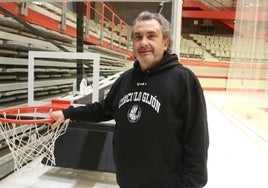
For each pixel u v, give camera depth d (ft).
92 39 23.54
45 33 15.23
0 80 12.40
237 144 14.99
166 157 4.59
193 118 4.55
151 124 4.49
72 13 18.78
